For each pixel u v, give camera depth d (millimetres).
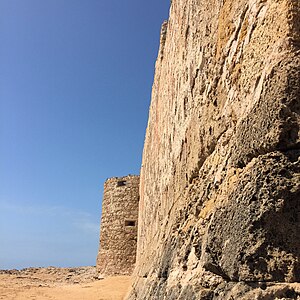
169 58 10547
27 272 33406
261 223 3320
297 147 3365
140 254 16156
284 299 3059
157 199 11016
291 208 3264
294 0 3588
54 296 18141
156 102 13688
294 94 3350
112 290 19453
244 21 4406
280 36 3572
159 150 11508
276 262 3197
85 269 35406
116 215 26297
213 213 4129
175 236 6410
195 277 4496
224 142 4641
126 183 26562
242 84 4230
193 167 6145
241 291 3303
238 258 3420
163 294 6062
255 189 3424
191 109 6715
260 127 3590
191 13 7133
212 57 5492
